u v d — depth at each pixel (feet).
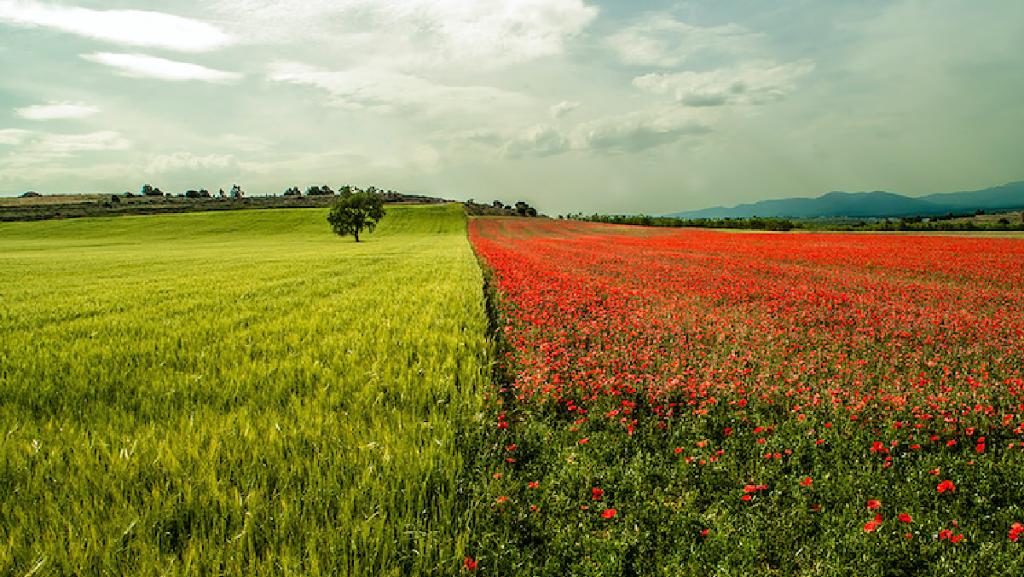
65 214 386.73
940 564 10.68
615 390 20.65
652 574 10.76
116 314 37.37
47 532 9.74
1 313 37.91
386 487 11.80
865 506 13.19
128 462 12.40
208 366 22.39
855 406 18.54
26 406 17.21
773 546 11.62
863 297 48.14
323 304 42.83
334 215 264.72
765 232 239.71
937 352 28.32
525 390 20.47
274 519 10.59
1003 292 51.78
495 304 45.88
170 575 8.79
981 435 17.24
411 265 86.89
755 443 16.72
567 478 14.24
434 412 16.96
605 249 140.46
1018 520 12.41
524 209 585.22
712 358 27.12
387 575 9.29
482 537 10.92
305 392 19.30
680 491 14.16
